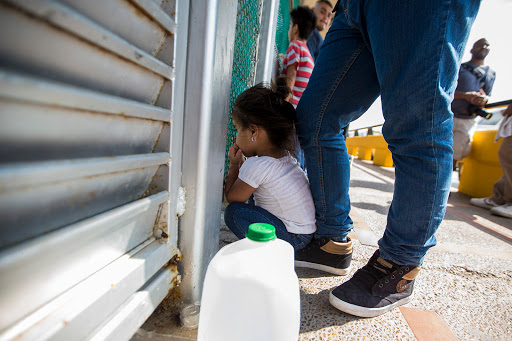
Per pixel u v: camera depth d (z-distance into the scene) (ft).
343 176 3.42
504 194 8.77
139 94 1.79
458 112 10.71
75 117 1.26
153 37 1.82
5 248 1.03
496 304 3.36
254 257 2.10
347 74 3.18
